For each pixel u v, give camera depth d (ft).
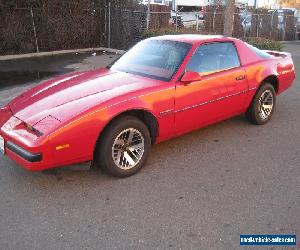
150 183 13.64
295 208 12.06
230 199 12.57
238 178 14.08
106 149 13.20
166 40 17.25
